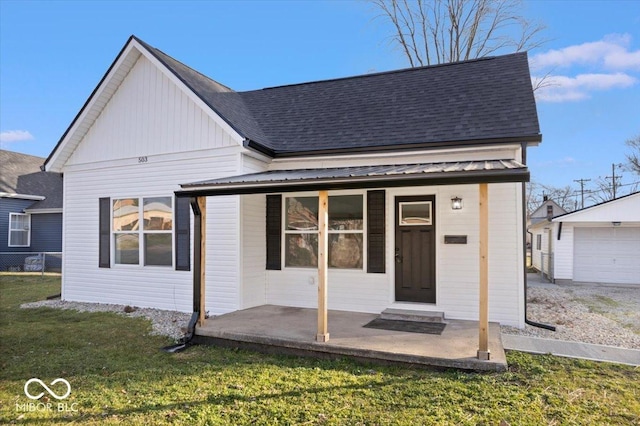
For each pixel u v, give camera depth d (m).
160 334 6.84
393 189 7.79
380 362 5.13
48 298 10.48
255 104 10.88
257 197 8.55
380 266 7.79
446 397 4.05
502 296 7.09
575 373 4.72
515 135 6.67
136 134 9.28
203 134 8.45
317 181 5.46
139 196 9.23
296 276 8.44
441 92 8.95
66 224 10.25
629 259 15.61
